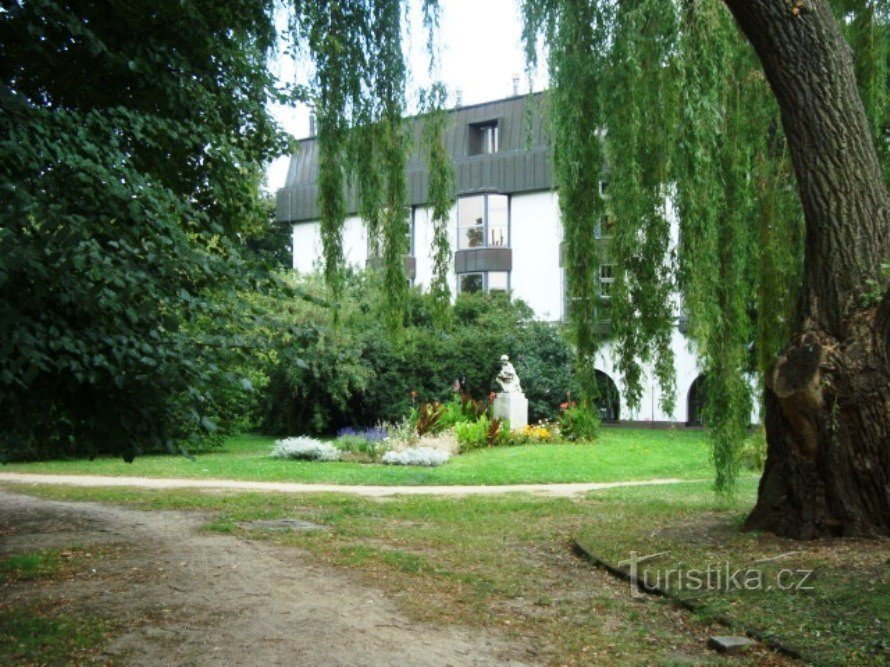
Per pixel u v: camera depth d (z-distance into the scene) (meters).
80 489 14.81
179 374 5.89
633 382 9.43
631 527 9.67
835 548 7.30
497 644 5.52
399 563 8.00
